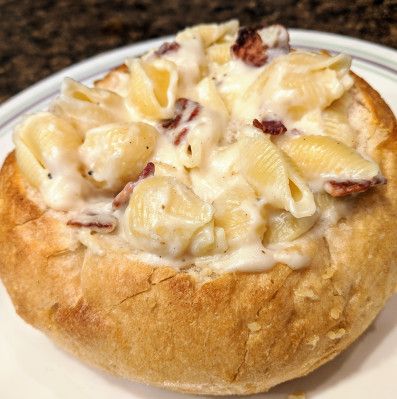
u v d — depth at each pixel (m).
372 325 0.24
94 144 0.24
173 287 0.21
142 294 0.21
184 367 0.21
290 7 0.43
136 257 0.21
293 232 0.21
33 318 0.23
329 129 0.23
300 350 0.21
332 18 0.41
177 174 0.23
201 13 0.45
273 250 0.21
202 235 0.21
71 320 0.22
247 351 0.21
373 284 0.22
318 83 0.24
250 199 0.21
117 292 0.21
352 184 0.21
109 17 0.48
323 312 0.21
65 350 0.24
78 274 0.22
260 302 0.21
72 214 0.23
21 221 0.23
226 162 0.23
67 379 0.24
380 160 0.23
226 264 0.21
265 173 0.21
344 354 0.23
